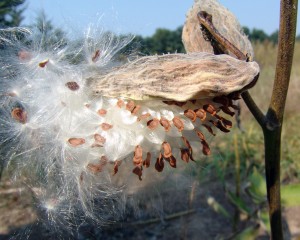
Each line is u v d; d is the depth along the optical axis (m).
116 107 0.16
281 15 0.18
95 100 0.16
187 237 0.46
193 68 0.15
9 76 0.17
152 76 0.15
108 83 0.16
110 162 0.16
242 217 0.48
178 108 0.16
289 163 0.59
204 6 0.21
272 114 0.20
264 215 0.37
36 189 0.18
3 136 0.18
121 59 0.18
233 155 0.56
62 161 0.17
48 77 0.17
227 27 0.21
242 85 0.15
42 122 0.16
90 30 0.18
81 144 0.16
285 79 0.19
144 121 0.16
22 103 0.17
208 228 0.47
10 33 0.18
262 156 0.58
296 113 0.75
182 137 0.16
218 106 0.16
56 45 0.18
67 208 0.19
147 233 0.45
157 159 0.16
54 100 0.16
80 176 0.17
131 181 0.19
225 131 0.16
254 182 0.38
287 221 0.46
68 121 0.16
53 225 0.20
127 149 0.16
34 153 0.17
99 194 0.19
